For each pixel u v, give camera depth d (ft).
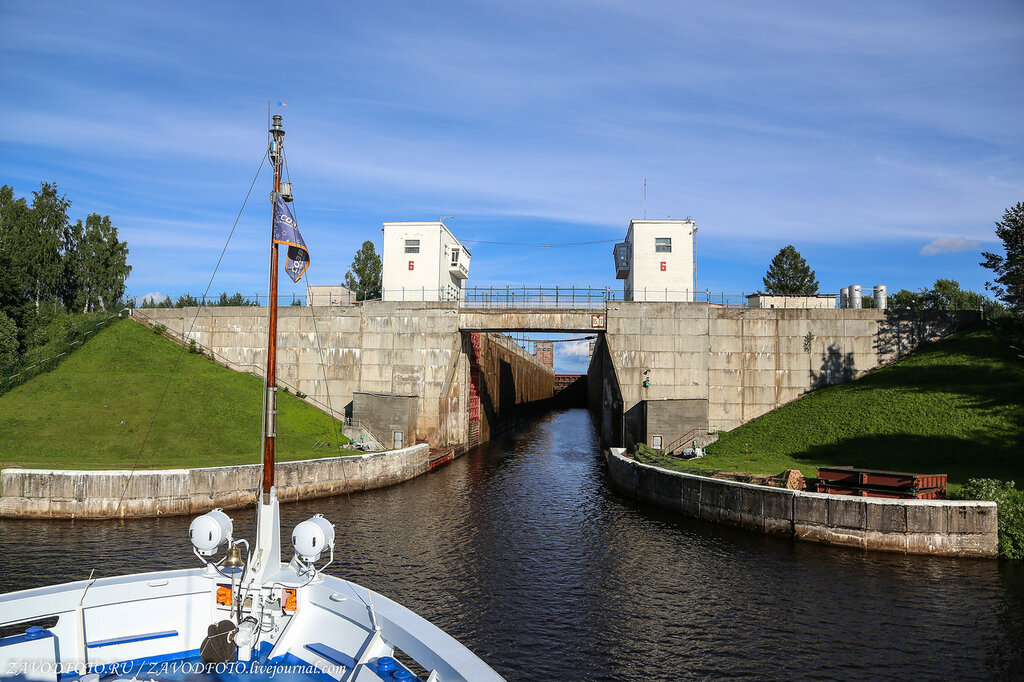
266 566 36.24
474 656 28.12
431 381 177.78
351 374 181.27
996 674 55.26
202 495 107.86
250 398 159.63
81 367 166.81
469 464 175.73
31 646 31.12
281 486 118.42
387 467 139.54
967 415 122.62
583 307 170.81
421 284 197.77
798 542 95.25
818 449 131.95
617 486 137.49
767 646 60.23
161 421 138.31
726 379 163.84
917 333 160.76
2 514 102.99
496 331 179.32
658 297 180.55
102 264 243.60
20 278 203.92
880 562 85.15
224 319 189.78
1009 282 151.43
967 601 71.31
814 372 161.68
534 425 341.62
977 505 87.15
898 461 116.47
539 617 66.64
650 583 77.15
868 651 59.36
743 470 118.32
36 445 123.85
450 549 90.43
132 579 35.65
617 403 173.17
